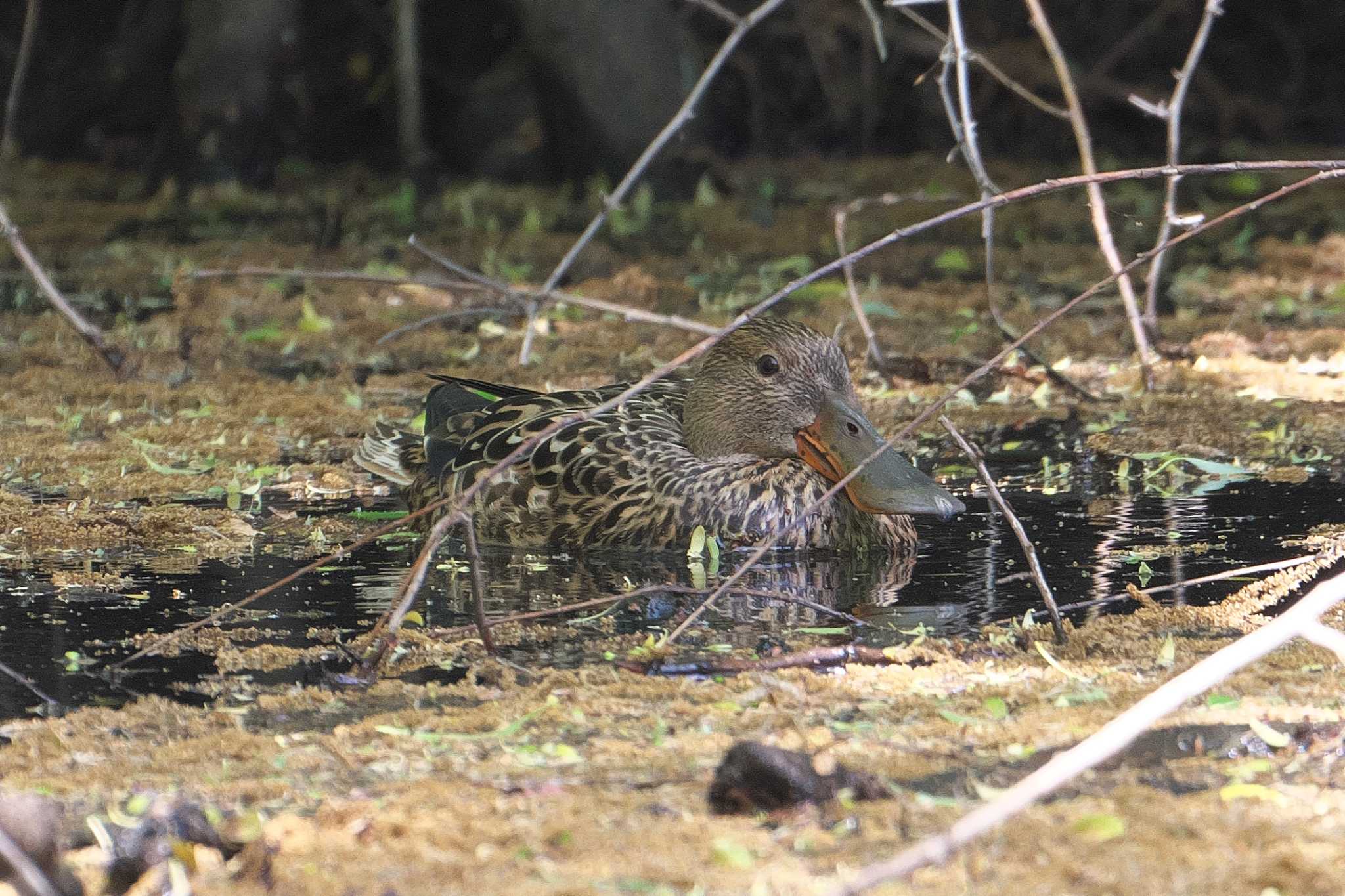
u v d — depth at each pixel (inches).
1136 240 935.0
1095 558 387.5
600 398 447.5
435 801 241.3
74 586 373.1
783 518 404.8
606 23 1058.1
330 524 432.5
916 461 493.7
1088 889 209.0
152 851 217.8
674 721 279.1
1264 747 260.5
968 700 287.0
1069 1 1228.5
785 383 414.9
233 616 348.8
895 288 788.0
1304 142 1224.2
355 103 1200.8
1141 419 536.4
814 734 268.5
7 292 784.3
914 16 510.0
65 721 283.1
